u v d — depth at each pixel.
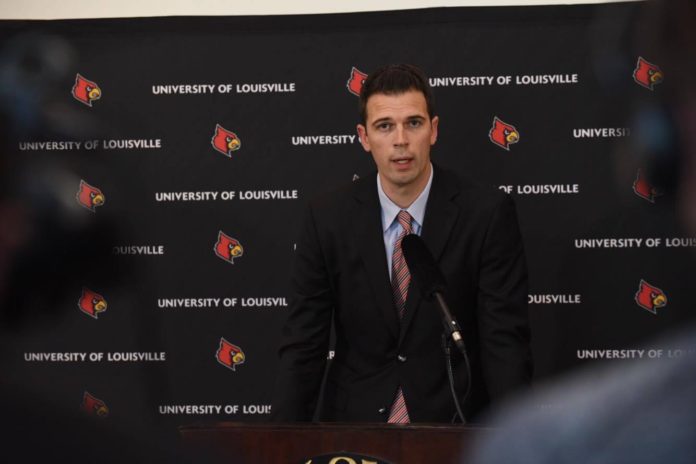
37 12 5.50
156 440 0.70
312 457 2.56
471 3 5.36
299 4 5.43
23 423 0.66
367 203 4.39
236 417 5.48
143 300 5.48
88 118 5.46
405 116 4.22
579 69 5.29
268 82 5.47
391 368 4.26
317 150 5.45
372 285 4.28
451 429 2.61
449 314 3.26
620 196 5.25
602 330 5.31
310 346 4.32
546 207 5.33
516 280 4.27
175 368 5.50
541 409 0.82
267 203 5.48
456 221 4.28
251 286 5.50
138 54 5.50
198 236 5.50
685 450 0.70
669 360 0.73
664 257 5.24
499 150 5.35
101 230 5.37
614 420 0.73
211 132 5.50
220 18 5.46
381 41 5.40
